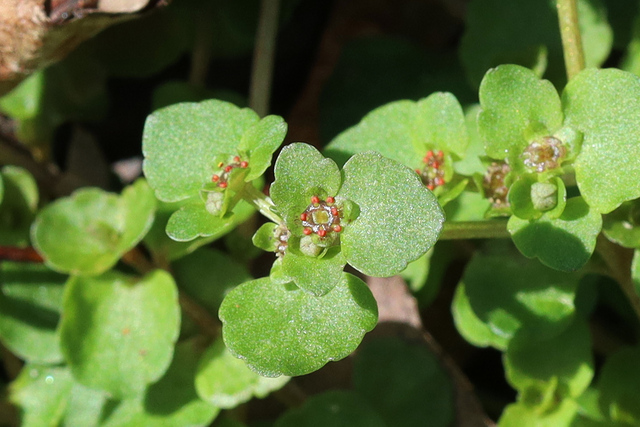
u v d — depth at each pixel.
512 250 0.19
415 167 0.18
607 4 0.22
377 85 0.23
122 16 0.19
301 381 0.21
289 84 0.24
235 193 0.17
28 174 0.21
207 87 0.24
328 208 0.16
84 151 0.23
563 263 0.17
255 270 0.22
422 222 0.16
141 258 0.20
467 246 0.21
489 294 0.19
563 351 0.19
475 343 0.19
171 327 0.19
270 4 0.21
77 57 0.22
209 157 0.17
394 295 0.21
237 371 0.19
